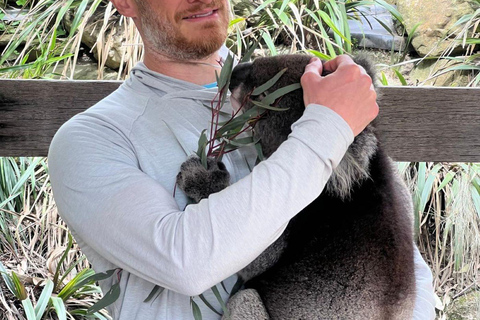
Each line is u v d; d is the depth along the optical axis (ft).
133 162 6.31
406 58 15.69
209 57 7.16
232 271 5.44
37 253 12.84
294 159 5.43
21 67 12.92
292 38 15.24
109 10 14.33
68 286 11.48
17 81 8.97
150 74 6.97
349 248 6.79
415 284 7.02
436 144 9.42
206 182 6.24
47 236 13.05
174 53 6.88
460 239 12.60
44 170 13.51
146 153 6.39
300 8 15.12
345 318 6.77
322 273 6.82
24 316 11.42
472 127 9.37
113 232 5.72
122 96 6.94
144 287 6.23
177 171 6.41
